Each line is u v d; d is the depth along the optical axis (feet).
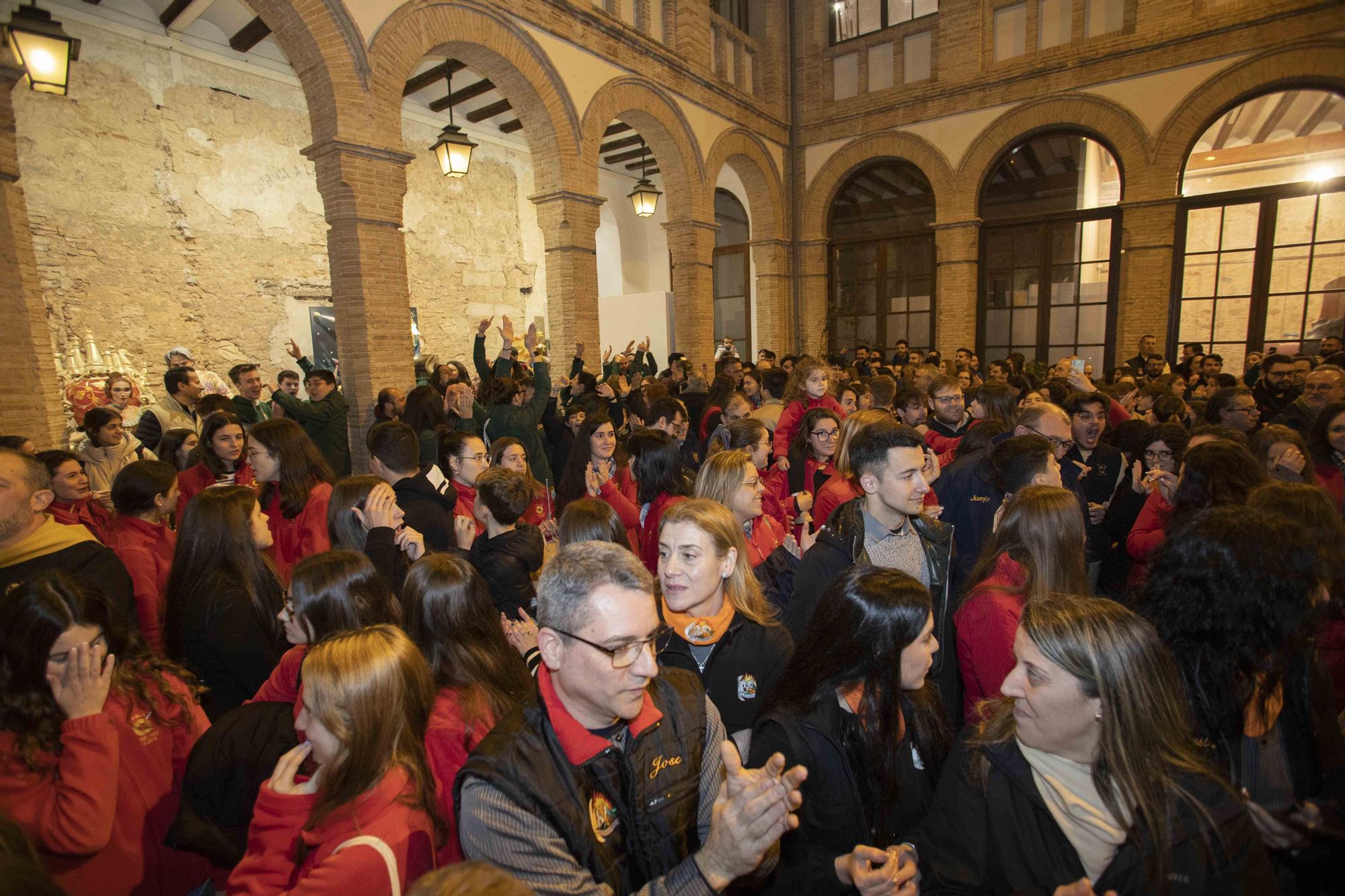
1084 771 4.17
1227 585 4.59
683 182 34.01
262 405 29.25
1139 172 32.78
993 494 10.31
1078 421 13.55
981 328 39.24
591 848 3.97
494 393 19.24
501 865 3.80
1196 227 32.83
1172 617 4.84
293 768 4.93
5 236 13.47
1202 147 33.17
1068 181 35.88
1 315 13.39
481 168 44.57
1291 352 31.50
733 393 16.49
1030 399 14.98
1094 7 33.40
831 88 41.24
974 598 6.75
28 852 3.23
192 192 30.86
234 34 30.71
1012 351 38.52
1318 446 11.12
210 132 31.35
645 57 30.78
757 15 40.81
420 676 5.06
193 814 5.45
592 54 27.94
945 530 8.14
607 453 14.14
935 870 4.52
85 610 5.38
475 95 37.40
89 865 5.37
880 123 39.45
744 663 6.79
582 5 27.12
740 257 50.24
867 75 39.96
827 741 5.02
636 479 11.14
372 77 19.56
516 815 3.88
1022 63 34.96
